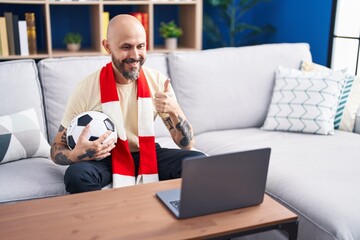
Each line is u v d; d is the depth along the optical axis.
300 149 2.29
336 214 1.64
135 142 2.02
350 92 2.64
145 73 2.07
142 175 1.94
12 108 2.20
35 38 3.40
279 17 4.05
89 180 1.76
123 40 1.82
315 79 2.60
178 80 2.59
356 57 3.30
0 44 3.27
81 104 1.97
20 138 2.05
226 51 2.73
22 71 2.28
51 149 1.90
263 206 1.48
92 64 2.43
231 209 1.44
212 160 1.33
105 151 1.78
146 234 1.28
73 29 3.89
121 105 2.00
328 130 2.53
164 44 4.07
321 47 3.57
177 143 2.00
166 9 4.14
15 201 1.79
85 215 1.38
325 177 1.92
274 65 2.79
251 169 1.41
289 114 2.58
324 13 3.49
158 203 1.47
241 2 4.04
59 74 2.34
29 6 3.66
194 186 1.34
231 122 2.68
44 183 1.87
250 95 2.71
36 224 1.32
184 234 1.29
